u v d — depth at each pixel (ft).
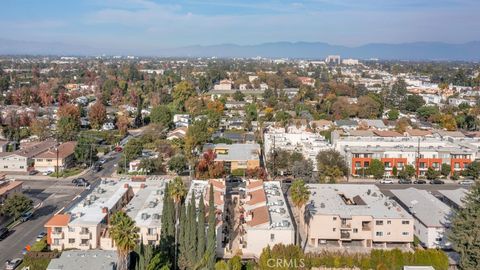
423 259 250.37
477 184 248.73
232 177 431.43
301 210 310.24
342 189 337.31
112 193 329.72
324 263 251.60
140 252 221.66
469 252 239.71
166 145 504.43
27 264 243.60
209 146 504.84
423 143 486.79
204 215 249.96
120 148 541.75
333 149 449.06
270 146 475.31
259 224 270.67
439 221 284.00
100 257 225.35
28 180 417.90
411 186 416.87
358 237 283.18
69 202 356.79
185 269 240.12
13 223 310.04
